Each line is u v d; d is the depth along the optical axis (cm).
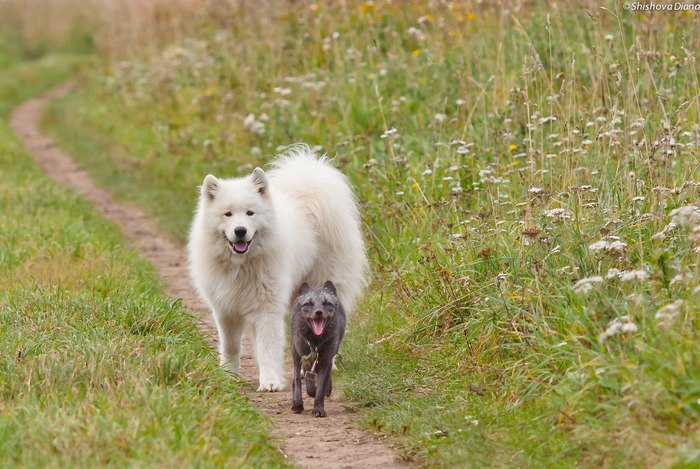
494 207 1278
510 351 1050
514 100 1554
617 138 1243
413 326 1203
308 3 2541
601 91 1497
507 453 830
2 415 819
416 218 1484
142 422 780
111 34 4488
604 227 1044
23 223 1875
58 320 1146
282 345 1170
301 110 2209
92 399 834
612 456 757
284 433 948
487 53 1823
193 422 805
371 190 1675
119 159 3045
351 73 2169
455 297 1183
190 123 2847
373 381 1080
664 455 712
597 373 826
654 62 1501
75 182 2805
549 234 1093
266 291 1165
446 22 2095
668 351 800
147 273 1658
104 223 2106
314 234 1261
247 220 1137
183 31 3644
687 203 1084
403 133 1831
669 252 977
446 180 1541
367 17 2291
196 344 1153
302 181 1288
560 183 1279
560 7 1906
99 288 1373
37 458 721
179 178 2566
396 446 903
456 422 919
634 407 783
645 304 887
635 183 1123
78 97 4700
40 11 6844
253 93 2416
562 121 1396
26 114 4444
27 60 6462
